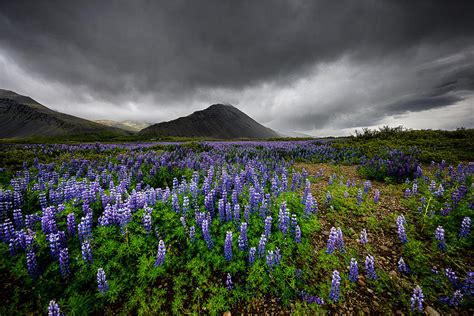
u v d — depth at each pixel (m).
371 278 1.46
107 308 1.31
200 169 3.89
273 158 5.39
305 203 2.22
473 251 1.68
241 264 1.58
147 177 3.35
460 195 2.22
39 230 1.74
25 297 1.31
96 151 6.07
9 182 3.08
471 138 5.89
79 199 2.18
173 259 1.63
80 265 1.47
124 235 1.71
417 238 1.90
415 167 3.63
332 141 8.62
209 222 1.90
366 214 2.38
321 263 1.64
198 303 1.37
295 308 1.32
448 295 1.33
